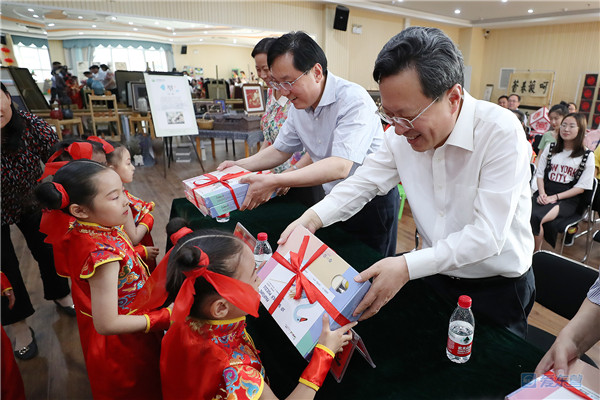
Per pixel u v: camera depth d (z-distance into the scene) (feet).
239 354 2.31
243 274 2.24
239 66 25.11
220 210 4.22
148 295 2.52
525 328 3.55
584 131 8.82
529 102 30.27
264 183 4.20
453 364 2.59
